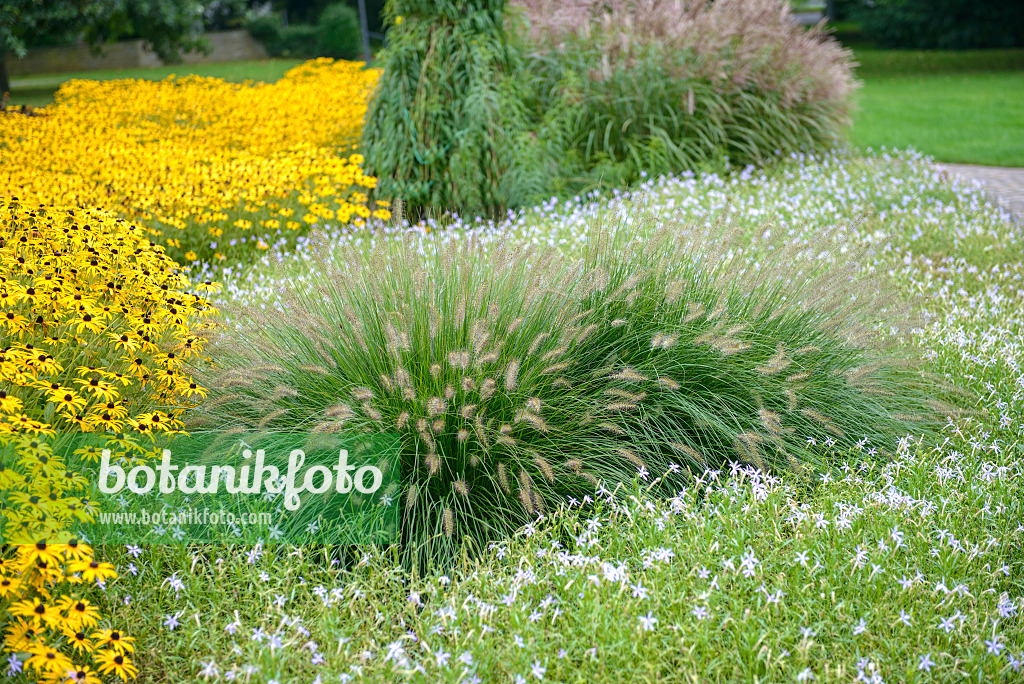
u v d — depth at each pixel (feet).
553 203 25.12
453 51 26.22
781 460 12.10
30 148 30.89
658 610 8.78
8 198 16.94
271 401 11.25
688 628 8.45
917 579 9.05
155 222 21.68
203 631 8.61
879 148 42.32
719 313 12.28
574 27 32.53
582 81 31.55
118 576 8.79
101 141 32.58
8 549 8.57
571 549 10.31
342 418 9.80
